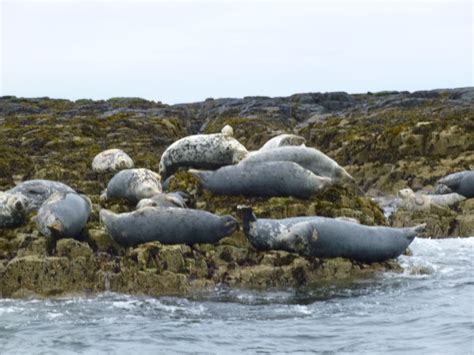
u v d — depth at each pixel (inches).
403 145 2069.4
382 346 673.0
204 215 917.8
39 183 1071.0
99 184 1402.6
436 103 2915.8
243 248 927.7
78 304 825.5
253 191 1038.4
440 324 739.4
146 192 1057.5
